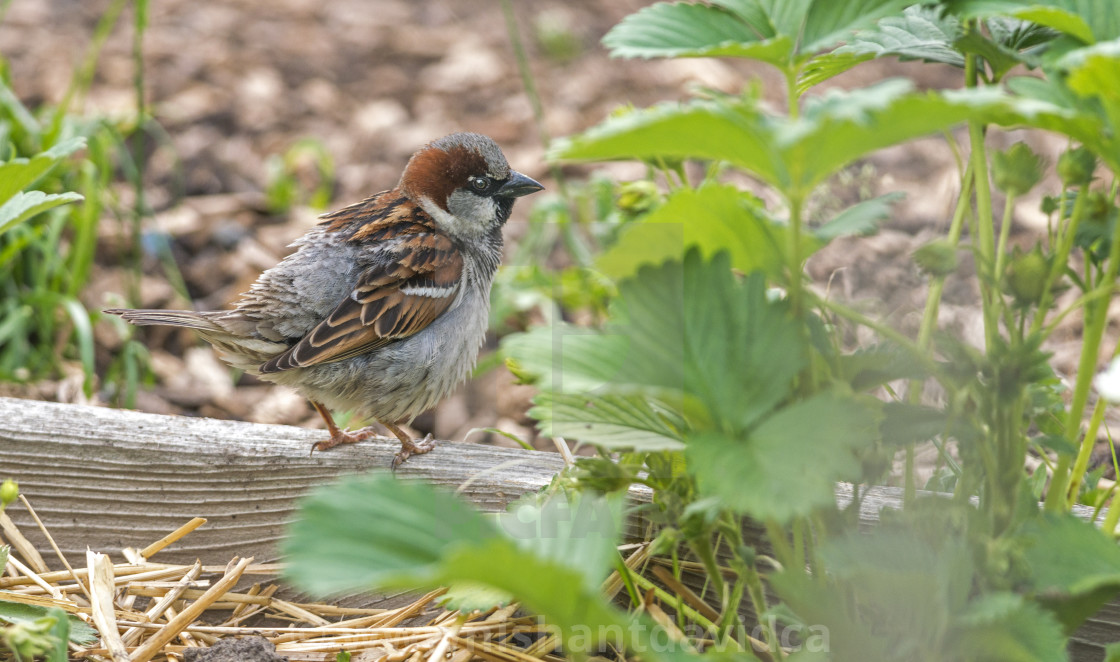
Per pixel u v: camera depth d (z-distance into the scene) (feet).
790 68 13.26
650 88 47.16
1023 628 12.31
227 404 33.19
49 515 20.66
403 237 25.96
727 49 12.82
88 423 20.57
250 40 50.49
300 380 24.97
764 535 17.44
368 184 42.65
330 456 21.15
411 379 25.55
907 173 37.68
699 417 12.69
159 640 18.13
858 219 12.59
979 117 13.16
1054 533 12.86
